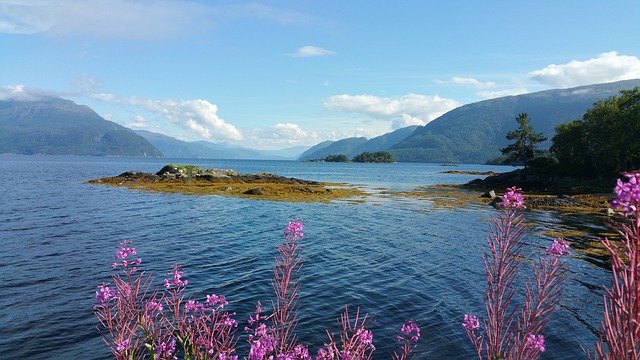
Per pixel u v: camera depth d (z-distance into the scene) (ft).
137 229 76.28
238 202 122.21
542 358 29.04
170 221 86.33
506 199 15.90
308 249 62.80
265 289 42.83
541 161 229.66
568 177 195.52
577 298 40.70
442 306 39.04
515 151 345.92
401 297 41.45
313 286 44.39
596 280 46.96
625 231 8.66
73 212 96.48
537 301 16.44
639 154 182.39
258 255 57.82
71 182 189.78
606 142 188.55
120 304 17.11
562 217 100.83
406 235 76.43
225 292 41.86
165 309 34.04
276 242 67.15
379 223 90.17
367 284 45.62
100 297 16.75
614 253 8.83
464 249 64.75
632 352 8.41
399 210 112.98
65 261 52.16
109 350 29.14
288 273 20.34
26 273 46.83
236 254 58.29
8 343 30.07
